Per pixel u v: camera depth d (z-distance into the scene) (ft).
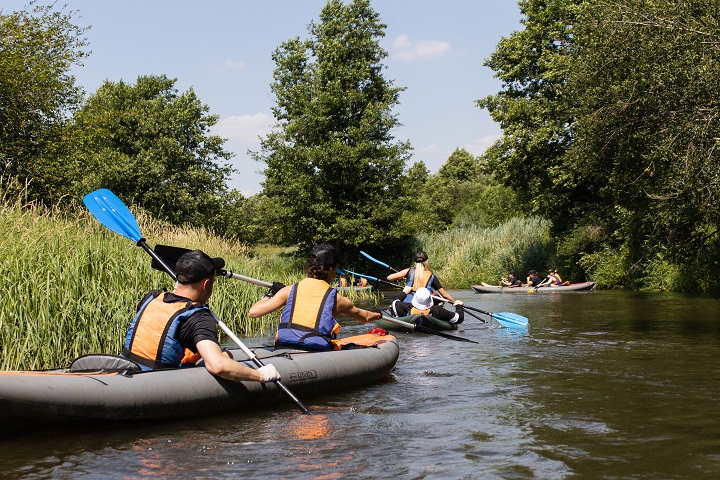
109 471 10.23
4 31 59.57
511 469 10.13
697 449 11.02
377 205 101.04
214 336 13.74
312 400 15.57
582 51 29.22
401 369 20.10
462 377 18.42
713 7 25.13
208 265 14.15
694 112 24.90
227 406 13.99
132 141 110.42
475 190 169.48
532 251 83.35
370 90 108.47
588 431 12.30
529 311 40.47
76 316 22.11
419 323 29.84
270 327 33.68
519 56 79.66
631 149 28.19
